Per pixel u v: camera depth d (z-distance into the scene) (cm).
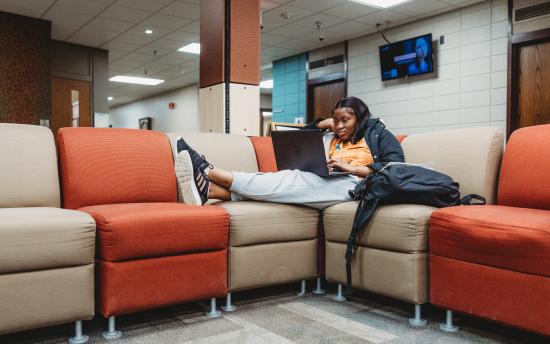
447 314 166
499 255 145
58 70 729
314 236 216
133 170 211
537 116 526
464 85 584
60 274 145
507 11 539
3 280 135
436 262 167
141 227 160
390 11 598
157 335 158
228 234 188
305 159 211
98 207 182
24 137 192
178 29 670
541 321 136
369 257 189
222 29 333
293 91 845
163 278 167
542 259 135
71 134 204
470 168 204
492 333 162
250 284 194
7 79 590
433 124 619
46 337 155
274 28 671
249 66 344
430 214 174
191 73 975
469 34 577
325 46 774
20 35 602
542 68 521
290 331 163
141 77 1020
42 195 188
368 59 705
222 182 212
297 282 239
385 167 193
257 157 263
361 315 183
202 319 177
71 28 663
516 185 185
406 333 162
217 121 340
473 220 154
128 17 616
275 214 201
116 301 156
